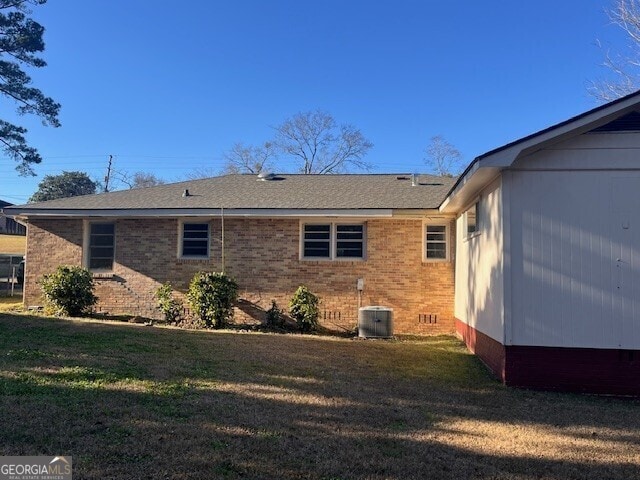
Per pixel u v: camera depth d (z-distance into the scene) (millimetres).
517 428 5520
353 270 13398
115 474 3688
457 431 5289
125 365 7113
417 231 13336
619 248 7426
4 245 36594
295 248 13539
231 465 3986
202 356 8336
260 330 12523
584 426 5719
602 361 7367
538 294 7543
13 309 14383
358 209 12867
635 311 7355
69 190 58906
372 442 4750
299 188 15477
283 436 4734
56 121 23922
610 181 7496
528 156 7633
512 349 7559
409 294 13266
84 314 13289
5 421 4555
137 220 14078
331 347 10320
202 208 13289
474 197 10102
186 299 13352
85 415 4844
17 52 22562
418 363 9086
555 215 7551
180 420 4949
